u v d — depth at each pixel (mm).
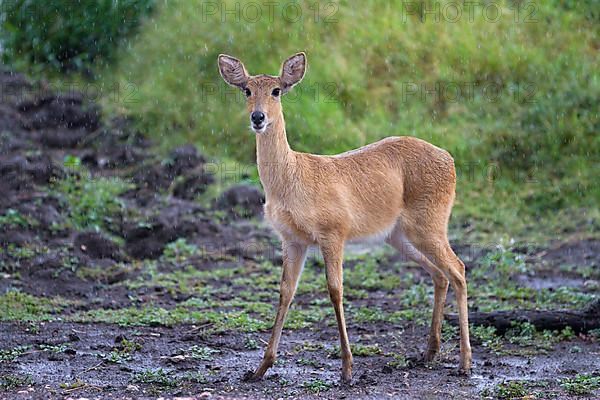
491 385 9320
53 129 18781
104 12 20984
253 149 18703
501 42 20094
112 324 11625
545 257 15055
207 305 12500
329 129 18812
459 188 17625
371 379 9391
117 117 19219
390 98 19531
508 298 12922
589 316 11430
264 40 20375
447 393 8961
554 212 16891
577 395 8945
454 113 19016
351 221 9719
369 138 18703
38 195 15766
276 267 14422
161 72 20172
